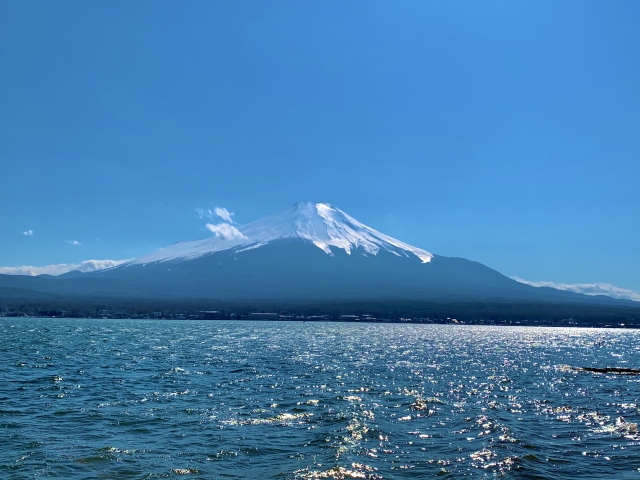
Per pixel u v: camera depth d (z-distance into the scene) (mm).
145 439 33656
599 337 195500
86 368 66062
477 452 31719
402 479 27266
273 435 34938
